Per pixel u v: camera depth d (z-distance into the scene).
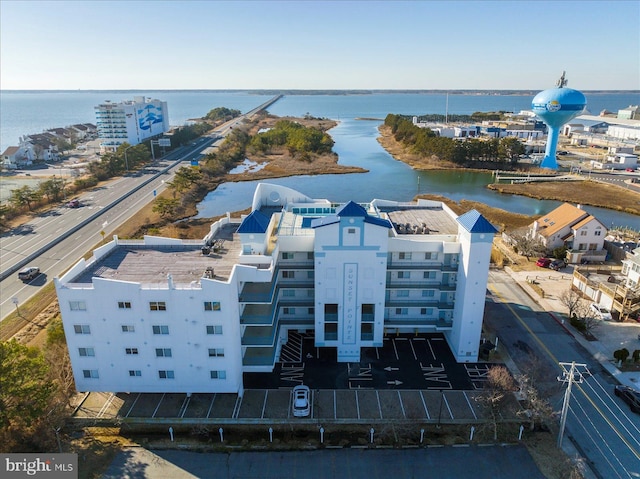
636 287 69.50
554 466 42.81
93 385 50.09
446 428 47.81
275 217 66.44
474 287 55.03
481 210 130.38
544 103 177.25
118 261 54.56
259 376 55.66
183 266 53.09
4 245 96.00
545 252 92.69
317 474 42.28
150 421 48.12
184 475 42.06
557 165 190.38
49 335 56.56
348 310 57.06
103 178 165.50
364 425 48.16
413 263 58.88
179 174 144.38
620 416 49.03
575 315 66.69
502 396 47.56
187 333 47.66
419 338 63.22
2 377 40.47
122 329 47.53
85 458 43.69
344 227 53.28
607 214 130.12
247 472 42.50
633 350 60.72
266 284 57.47
